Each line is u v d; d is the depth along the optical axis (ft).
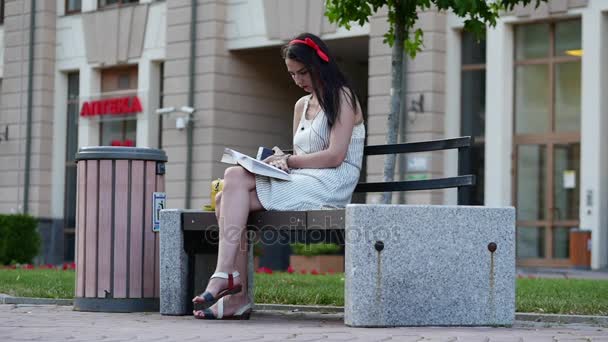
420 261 26.11
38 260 110.83
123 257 32.27
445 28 83.92
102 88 110.52
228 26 98.68
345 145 27.40
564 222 81.56
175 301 29.86
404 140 83.82
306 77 27.73
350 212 25.54
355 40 90.99
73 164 114.32
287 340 22.26
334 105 27.37
